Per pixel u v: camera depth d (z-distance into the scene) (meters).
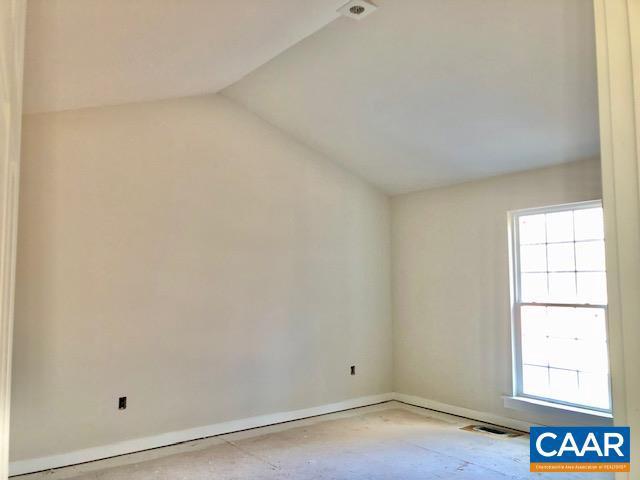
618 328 0.57
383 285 5.56
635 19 0.57
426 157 4.62
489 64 3.21
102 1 1.88
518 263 4.47
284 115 4.55
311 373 4.86
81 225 3.61
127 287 3.79
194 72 3.39
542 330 4.24
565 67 3.03
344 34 3.26
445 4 2.81
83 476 3.26
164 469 3.39
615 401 0.58
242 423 4.35
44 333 3.41
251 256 4.52
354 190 5.39
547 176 4.20
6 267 0.56
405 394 5.41
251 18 2.55
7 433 0.58
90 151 3.68
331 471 3.36
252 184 4.59
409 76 3.56
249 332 4.46
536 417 4.17
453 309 4.94
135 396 3.79
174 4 2.08
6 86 0.55
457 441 4.00
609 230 0.59
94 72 2.78
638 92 0.56
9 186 0.57
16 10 0.60
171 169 4.09
